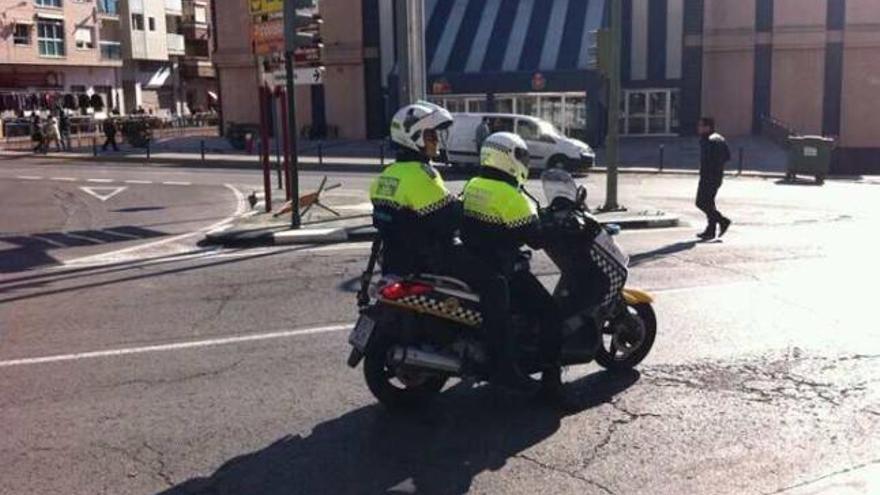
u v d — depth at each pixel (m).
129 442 5.01
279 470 4.61
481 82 35.12
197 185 22.03
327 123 42.53
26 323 7.98
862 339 6.88
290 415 5.41
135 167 29.12
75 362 6.62
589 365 6.32
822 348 6.64
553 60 35.03
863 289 8.75
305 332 7.38
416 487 4.39
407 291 5.01
